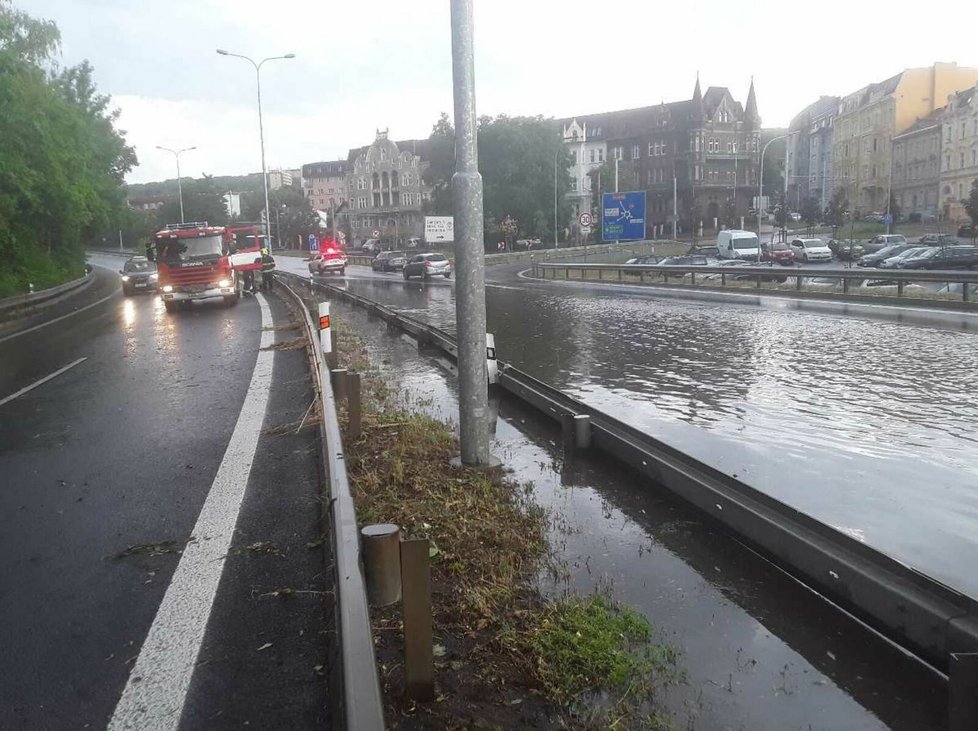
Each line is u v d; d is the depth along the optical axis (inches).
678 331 686.5
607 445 296.2
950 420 341.1
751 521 205.0
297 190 5738.2
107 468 283.1
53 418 375.9
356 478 257.3
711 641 163.5
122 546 208.1
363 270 2522.1
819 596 183.8
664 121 4360.2
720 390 422.9
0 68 1205.7
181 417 363.3
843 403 380.8
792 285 1103.6
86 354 617.6
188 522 223.6
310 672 144.6
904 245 1817.2
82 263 2258.9
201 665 148.2
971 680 118.5
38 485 266.2
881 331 639.1
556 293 1249.4
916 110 3577.8
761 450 301.6
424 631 134.9
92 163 1995.6
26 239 1624.0
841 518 226.4
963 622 140.9
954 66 3570.4
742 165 4409.5
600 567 200.5
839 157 4210.1
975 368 462.3
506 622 167.5
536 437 337.4
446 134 3715.6
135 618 167.6
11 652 155.1
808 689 145.4
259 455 290.7
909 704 140.5
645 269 1390.3
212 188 5378.9
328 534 205.0
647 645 161.0
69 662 150.8
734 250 2169.0
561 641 157.6
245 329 729.0
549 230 3565.5
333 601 171.9
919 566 192.2
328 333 448.8
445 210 3777.1
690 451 301.7
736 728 133.6
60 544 211.3
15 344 740.0
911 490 251.0
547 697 141.9
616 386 444.8
